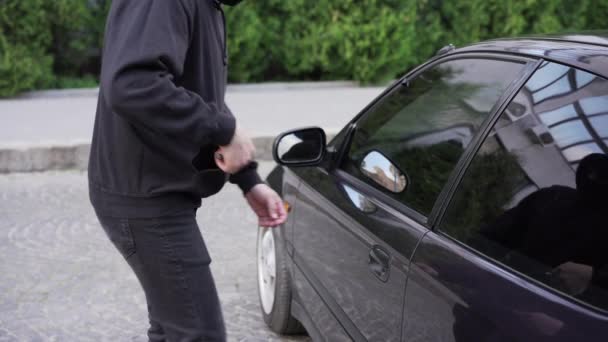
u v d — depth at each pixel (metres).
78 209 5.74
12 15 9.41
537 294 1.61
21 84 9.44
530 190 1.78
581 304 1.52
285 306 3.38
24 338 3.60
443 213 2.03
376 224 2.32
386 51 10.46
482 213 1.89
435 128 2.30
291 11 10.53
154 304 2.03
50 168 6.90
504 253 1.77
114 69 1.70
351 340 2.45
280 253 3.37
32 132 7.50
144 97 1.69
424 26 11.25
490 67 2.18
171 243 1.94
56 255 4.74
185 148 1.90
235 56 10.51
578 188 1.66
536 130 1.83
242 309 3.92
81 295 4.12
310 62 10.58
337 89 10.45
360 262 2.37
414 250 2.04
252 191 2.16
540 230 1.70
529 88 1.93
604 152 1.62
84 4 10.09
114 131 1.93
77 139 7.12
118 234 1.98
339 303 2.57
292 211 3.18
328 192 2.80
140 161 1.90
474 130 2.07
